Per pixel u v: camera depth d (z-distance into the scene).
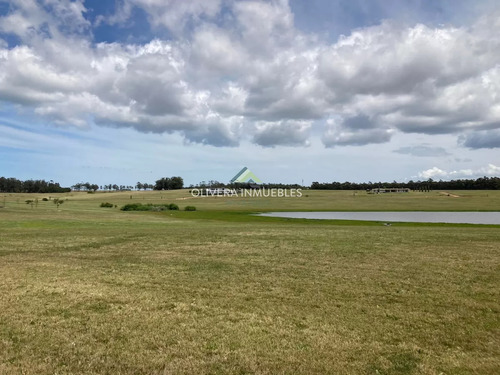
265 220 49.78
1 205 79.12
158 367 5.93
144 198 142.00
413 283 10.94
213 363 6.07
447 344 6.91
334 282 11.05
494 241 19.31
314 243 18.83
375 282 11.05
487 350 6.67
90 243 19.00
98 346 6.62
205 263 13.81
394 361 6.21
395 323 7.88
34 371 5.74
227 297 9.55
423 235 22.22
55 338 6.93
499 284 10.86
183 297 9.52
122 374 5.70
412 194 164.50
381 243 18.72
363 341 6.97
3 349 6.48
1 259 14.27
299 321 7.93
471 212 81.69
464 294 9.90
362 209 91.75
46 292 9.72
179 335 7.13
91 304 8.85
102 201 121.75
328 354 6.42
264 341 6.91
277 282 11.03
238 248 17.38
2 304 8.71
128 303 8.96
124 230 26.84
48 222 36.22
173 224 37.47
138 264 13.60
